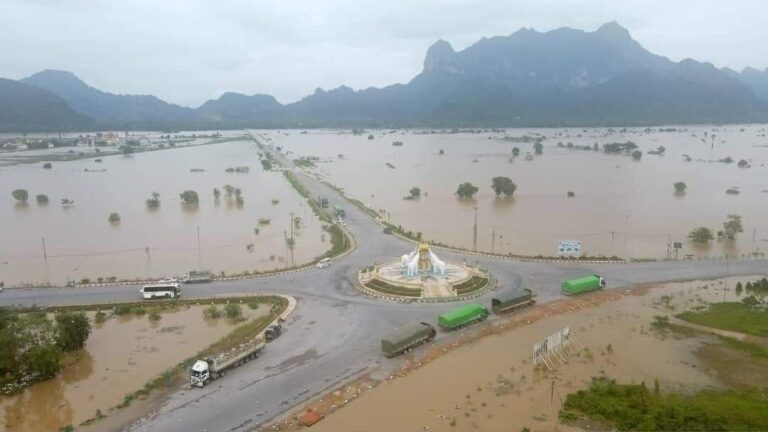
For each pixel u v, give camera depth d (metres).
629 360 74.38
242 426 59.31
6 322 76.06
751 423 57.62
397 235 145.88
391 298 98.44
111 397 66.44
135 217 178.88
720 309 92.31
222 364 70.12
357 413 61.81
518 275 111.31
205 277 109.81
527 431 57.62
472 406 63.06
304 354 76.50
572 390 66.50
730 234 140.38
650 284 106.06
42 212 187.62
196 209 192.38
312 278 110.56
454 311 86.94
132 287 106.94
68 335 77.94
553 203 196.38
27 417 62.44
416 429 58.53
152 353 78.56
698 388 66.56
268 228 161.25
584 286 100.12
